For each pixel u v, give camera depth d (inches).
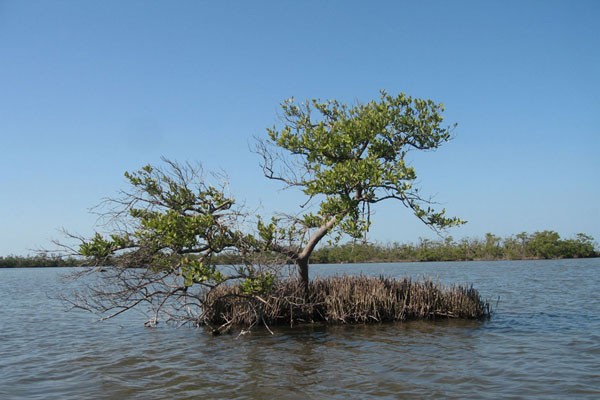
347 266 2603.3
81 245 523.2
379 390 379.6
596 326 644.7
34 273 3388.3
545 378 404.2
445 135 641.0
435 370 432.1
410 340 558.3
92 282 1708.9
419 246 2933.1
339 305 666.2
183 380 414.6
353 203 577.9
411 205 601.6
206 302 619.8
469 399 355.6
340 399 360.8
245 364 462.3
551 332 601.6
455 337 573.3
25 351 545.3
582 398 354.9
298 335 595.2
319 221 621.6
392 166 585.0
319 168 605.0
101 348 551.5
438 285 729.0
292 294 638.5
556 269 2151.8
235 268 585.6
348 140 604.1
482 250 3435.0
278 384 398.9
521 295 1064.2
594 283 1381.6
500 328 630.5
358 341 556.4
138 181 582.2
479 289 1205.7
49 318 807.7
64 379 424.5
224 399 365.1
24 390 394.0
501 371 426.6
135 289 561.6
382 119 621.6
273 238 587.2
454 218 595.2
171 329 666.2
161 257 555.8
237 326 652.1
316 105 681.0
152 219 540.1
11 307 991.0
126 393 382.3
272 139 639.8
